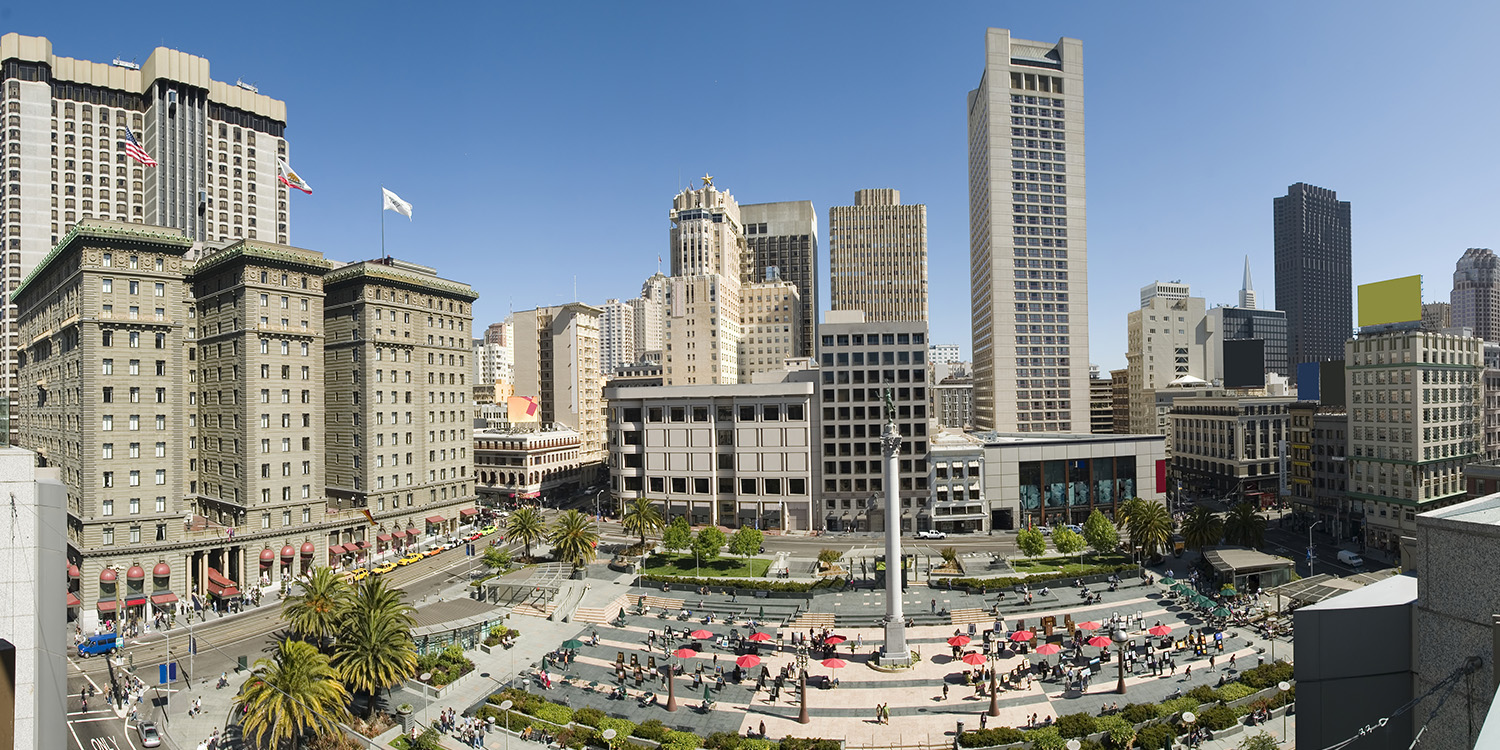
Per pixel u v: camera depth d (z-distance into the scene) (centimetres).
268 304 11788
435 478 14838
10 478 3244
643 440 16600
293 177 13712
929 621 9231
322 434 12500
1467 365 12850
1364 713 2534
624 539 14800
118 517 10212
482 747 6125
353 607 6888
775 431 15612
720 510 16075
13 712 3216
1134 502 11875
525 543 12362
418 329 14425
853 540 14438
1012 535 14700
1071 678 7206
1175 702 6400
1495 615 2178
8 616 3231
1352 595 2758
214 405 12281
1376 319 13000
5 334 19850
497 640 8675
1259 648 7981
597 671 7850
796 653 8275
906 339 15275
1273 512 16675
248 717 5572
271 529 11506
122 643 8912
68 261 10844
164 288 10850
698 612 9850
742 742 5984
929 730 6425
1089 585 10612
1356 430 13075
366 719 6644
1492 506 2547
